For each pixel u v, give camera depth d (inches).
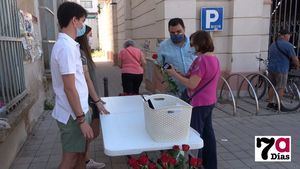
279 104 249.6
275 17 323.3
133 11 482.3
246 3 289.7
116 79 499.5
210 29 289.6
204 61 120.5
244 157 164.4
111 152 84.0
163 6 285.4
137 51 277.7
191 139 92.0
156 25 318.3
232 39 294.8
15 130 167.5
